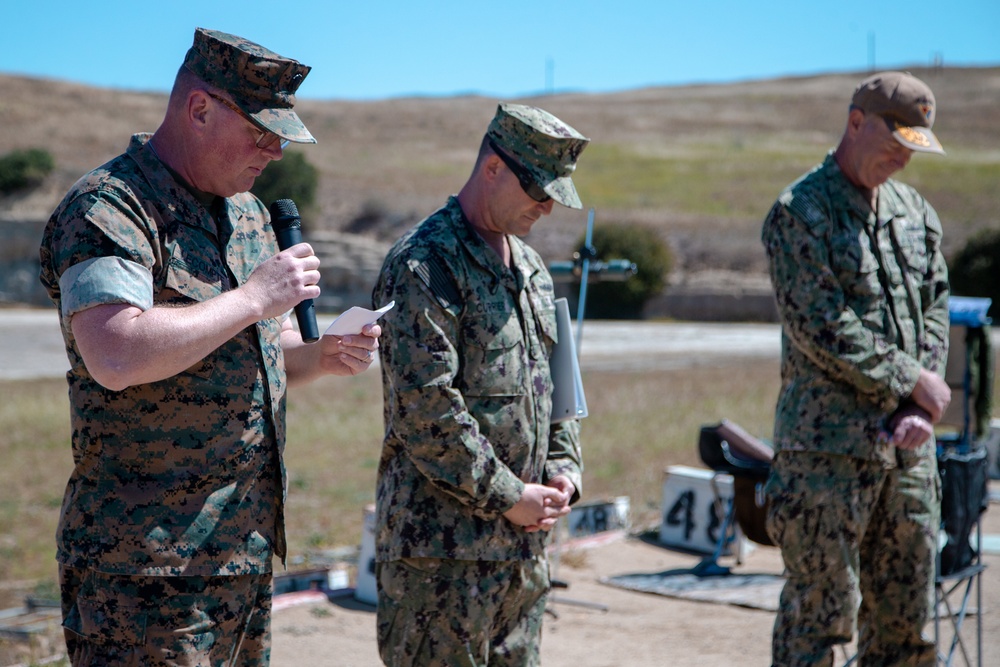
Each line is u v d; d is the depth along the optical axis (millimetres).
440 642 3105
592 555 6863
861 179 3828
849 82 84188
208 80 2506
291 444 12531
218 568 2488
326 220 42062
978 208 42469
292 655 4738
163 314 2326
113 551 2426
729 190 49938
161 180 2529
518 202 3191
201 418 2496
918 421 3676
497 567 3131
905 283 3865
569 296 37469
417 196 44688
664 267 37562
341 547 7992
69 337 2510
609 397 16406
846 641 3760
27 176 42875
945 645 4832
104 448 2480
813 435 3721
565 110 75375
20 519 9008
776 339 28734
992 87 72812
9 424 13414
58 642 5477
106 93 63719
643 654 4926
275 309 2451
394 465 3217
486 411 3119
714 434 6320
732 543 6805
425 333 3045
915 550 3779
